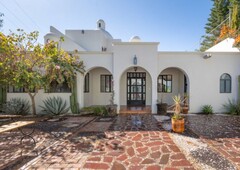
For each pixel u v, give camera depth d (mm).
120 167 3684
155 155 4277
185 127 7090
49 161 3998
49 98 10797
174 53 10664
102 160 4023
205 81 10742
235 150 4582
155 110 10586
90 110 10688
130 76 13469
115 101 10680
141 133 6227
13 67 8516
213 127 7094
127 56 10586
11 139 5656
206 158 4098
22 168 3672
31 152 4543
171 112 10836
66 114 10344
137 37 14508
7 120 8867
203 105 10719
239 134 6074
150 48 10547
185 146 4875
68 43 15828
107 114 10094
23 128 7125
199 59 10711
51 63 9164
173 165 3760
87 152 4504
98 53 10836
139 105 13109
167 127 7117
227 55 10727
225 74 10797
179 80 13320
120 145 4996
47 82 9398
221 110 10742
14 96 10766
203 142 5227
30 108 10773
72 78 10438
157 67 10633
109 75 13531
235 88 10734
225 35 12422
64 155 4328
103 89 13594
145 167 3678
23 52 9172
